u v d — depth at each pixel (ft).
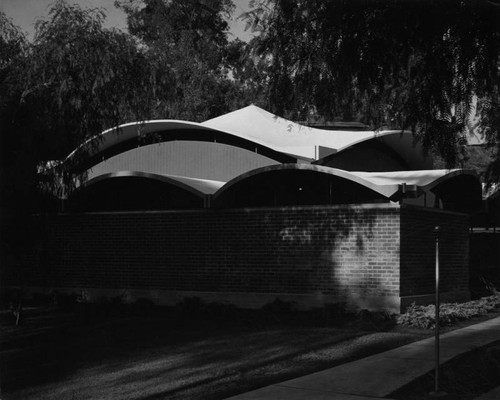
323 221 54.39
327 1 31.60
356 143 73.61
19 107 40.57
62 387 28.76
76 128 44.52
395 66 33.68
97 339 41.22
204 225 58.90
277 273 55.77
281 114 35.76
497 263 81.46
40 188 45.52
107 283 62.34
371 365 32.91
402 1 30.40
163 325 47.14
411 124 33.78
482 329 46.14
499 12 28.73
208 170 75.25
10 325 47.47
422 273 54.95
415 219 54.19
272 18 33.65
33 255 63.36
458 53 31.42
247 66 35.24
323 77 33.94
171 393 27.35
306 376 30.58
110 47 44.11
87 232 63.62
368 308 51.80
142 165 78.74
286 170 55.67
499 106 34.37
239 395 26.94
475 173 61.93
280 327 45.91
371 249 52.34
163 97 49.90
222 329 45.11
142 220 61.41
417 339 41.22
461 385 28.89
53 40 42.14
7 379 30.37
